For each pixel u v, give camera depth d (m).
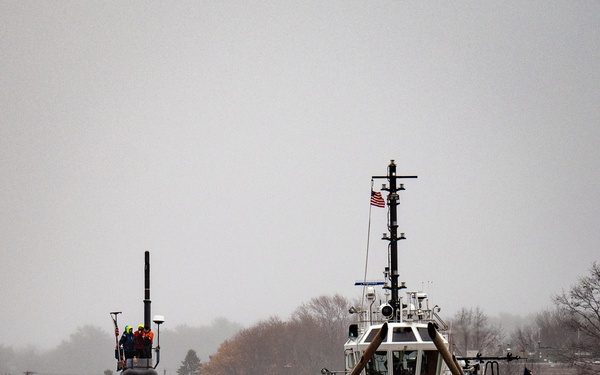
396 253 131.38
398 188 133.62
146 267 112.50
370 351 91.06
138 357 109.62
